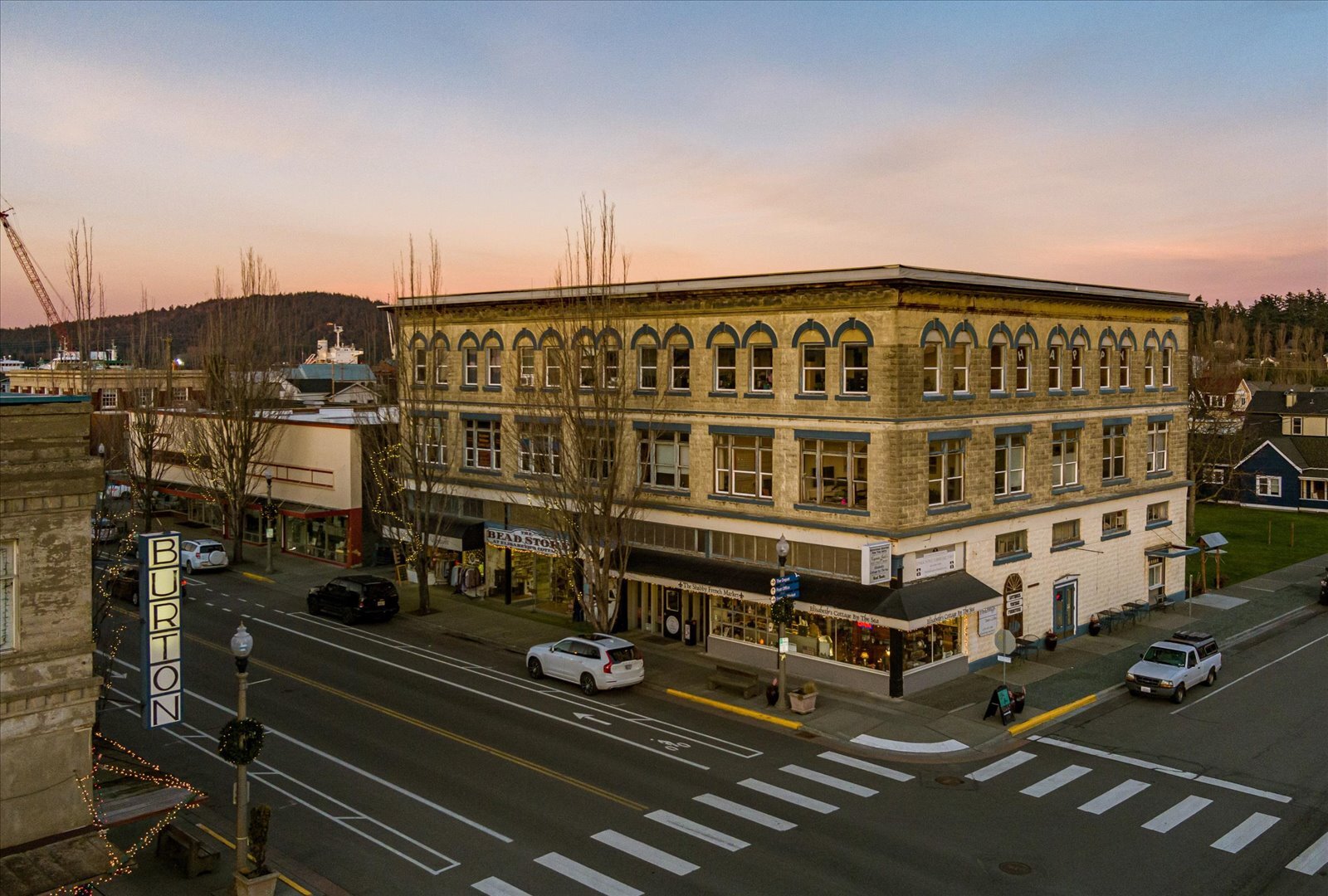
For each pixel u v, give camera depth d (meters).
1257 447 77.81
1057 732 27.23
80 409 15.25
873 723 27.64
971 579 32.47
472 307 43.88
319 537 54.34
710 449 35.00
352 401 98.56
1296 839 20.12
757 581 32.84
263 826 17.64
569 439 37.28
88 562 15.45
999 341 33.81
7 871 14.38
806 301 31.86
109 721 27.80
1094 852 19.45
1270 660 34.72
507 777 23.52
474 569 45.12
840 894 17.62
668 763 24.53
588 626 39.38
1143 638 37.50
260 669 33.16
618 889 17.81
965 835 20.27
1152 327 41.41
